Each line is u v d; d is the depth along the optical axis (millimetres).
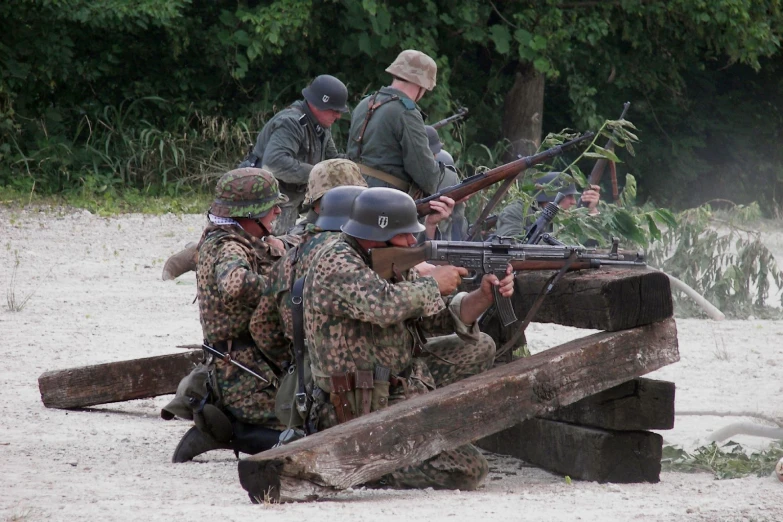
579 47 92250
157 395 27141
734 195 101625
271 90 87500
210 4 85812
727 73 102812
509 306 18891
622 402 19469
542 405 18375
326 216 19344
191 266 36688
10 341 34062
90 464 20609
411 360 18875
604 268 20062
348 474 16594
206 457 22219
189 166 80375
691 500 17266
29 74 80188
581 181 25156
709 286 44719
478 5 85250
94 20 77000
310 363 18641
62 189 77125
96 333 35844
